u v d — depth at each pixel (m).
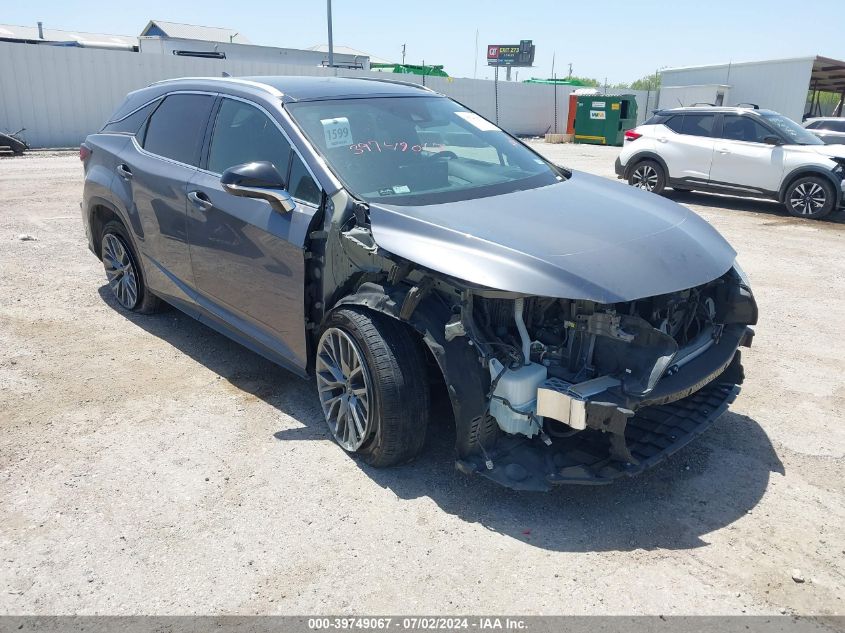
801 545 2.91
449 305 3.11
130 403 4.10
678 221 3.70
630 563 2.79
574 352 3.02
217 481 3.33
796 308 6.10
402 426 3.21
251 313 4.03
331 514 3.09
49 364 4.62
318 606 2.55
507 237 3.09
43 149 18.56
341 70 24.53
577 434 3.15
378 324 3.25
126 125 5.30
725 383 3.72
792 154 10.70
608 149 24.69
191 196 4.27
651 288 2.93
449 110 4.63
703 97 26.97
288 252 3.60
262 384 4.39
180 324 5.39
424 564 2.78
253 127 4.07
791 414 4.09
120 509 3.11
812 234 9.47
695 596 2.61
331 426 3.64
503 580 2.69
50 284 6.31
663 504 3.19
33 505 3.13
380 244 3.17
